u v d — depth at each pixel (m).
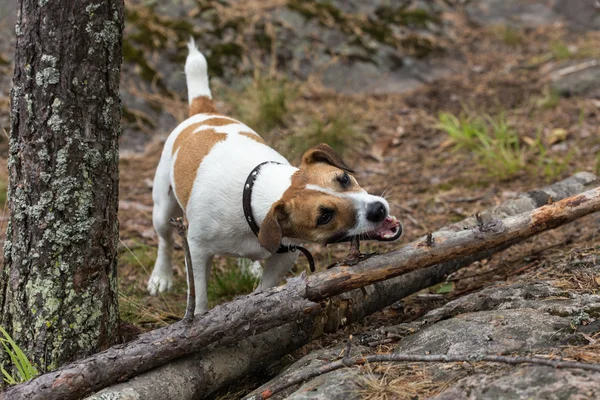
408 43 8.09
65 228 2.93
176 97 7.07
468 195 5.31
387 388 2.40
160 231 4.19
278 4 8.02
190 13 7.69
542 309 2.84
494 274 3.88
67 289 2.96
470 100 7.08
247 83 7.08
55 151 2.89
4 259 3.05
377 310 3.42
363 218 3.03
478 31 8.62
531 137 6.11
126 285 4.39
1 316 3.06
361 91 7.42
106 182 3.01
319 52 7.68
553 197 4.18
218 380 2.92
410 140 6.47
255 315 2.82
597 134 5.94
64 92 2.86
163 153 4.05
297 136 6.22
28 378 2.86
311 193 3.10
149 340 2.79
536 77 7.38
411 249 3.00
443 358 2.43
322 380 2.54
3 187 5.54
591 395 2.10
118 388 2.71
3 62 6.98
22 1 2.85
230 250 3.49
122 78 7.00
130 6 7.58
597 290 2.96
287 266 3.53
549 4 9.60
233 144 3.57
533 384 2.20
